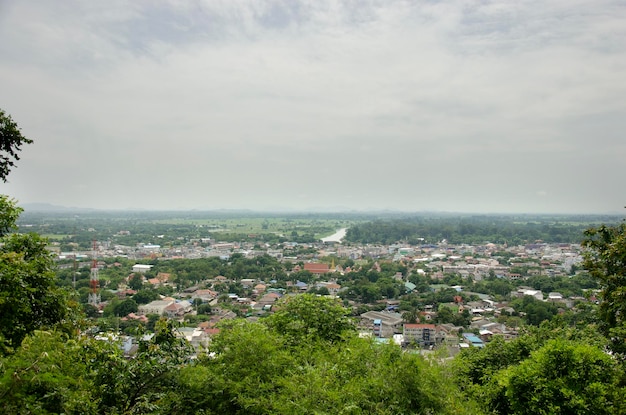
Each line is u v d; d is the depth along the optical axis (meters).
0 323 10.69
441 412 10.56
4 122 14.80
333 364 11.99
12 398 7.30
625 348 14.67
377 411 10.16
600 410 11.99
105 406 9.82
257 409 10.88
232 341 13.12
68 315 14.68
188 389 11.41
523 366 13.82
